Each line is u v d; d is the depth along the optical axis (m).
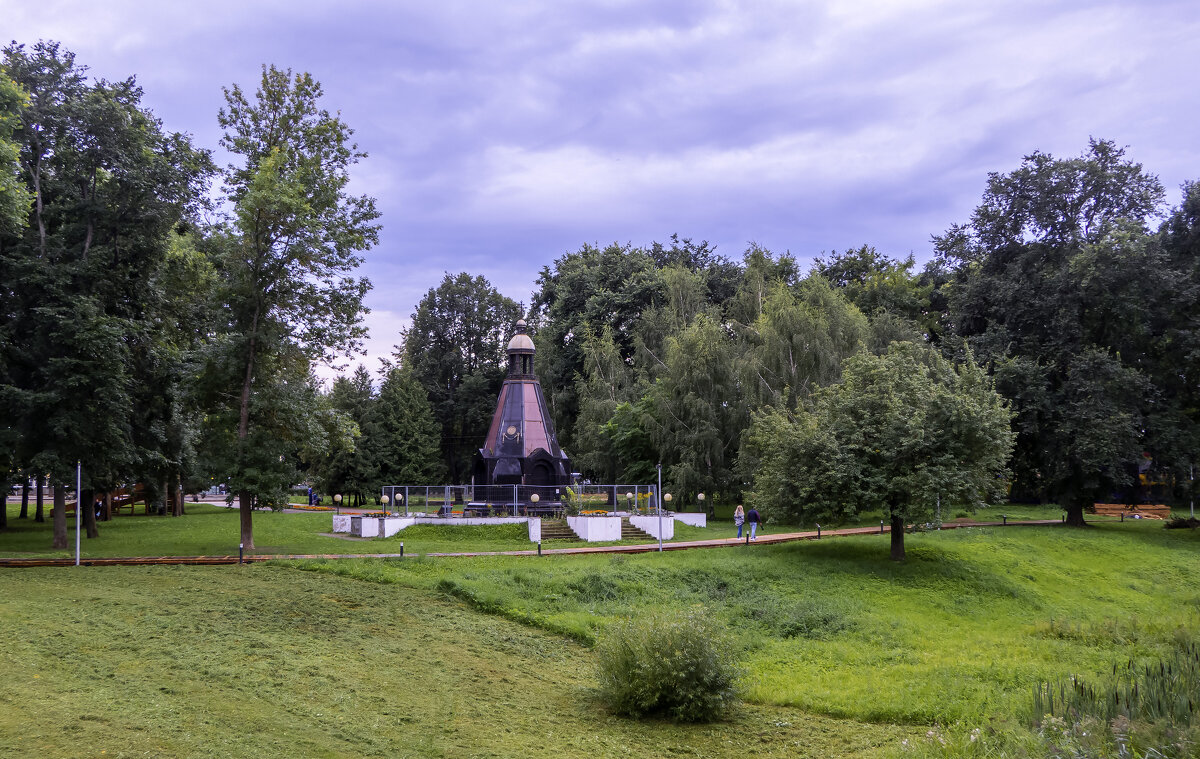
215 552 29.28
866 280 69.31
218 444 30.23
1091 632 22.09
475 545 32.94
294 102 31.91
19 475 29.77
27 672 13.91
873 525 43.06
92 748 10.99
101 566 24.77
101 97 30.22
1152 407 44.81
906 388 32.84
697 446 46.56
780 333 46.97
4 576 22.33
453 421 75.75
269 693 14.15
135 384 32.59
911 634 22.81
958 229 56.44
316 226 30.30
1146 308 45.12
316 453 33.12
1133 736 11.18
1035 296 47.88
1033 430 44.12
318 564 25.84
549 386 66.44
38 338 28.92
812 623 23.55
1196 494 45.91
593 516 37.09
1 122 25.67
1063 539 39.69
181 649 16.27
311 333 31.94
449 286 77.56
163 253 32.84
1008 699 15.13
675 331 58.03
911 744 12.88
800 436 32.31
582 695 16.58
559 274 78.00
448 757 12.27
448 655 18.14
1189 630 21.64
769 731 14.76
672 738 14.30
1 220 26.11
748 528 41.91
